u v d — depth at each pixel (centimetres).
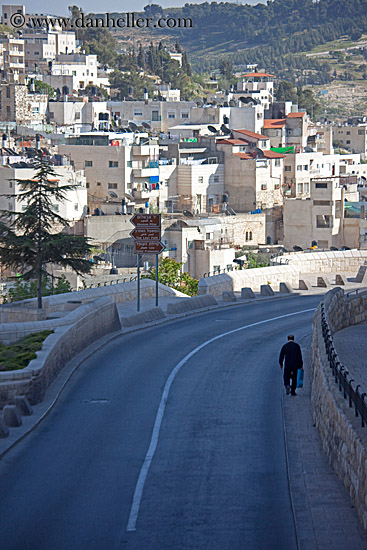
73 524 2700
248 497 2928
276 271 10350
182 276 12825
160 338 6556
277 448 3522
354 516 2642
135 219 7706
